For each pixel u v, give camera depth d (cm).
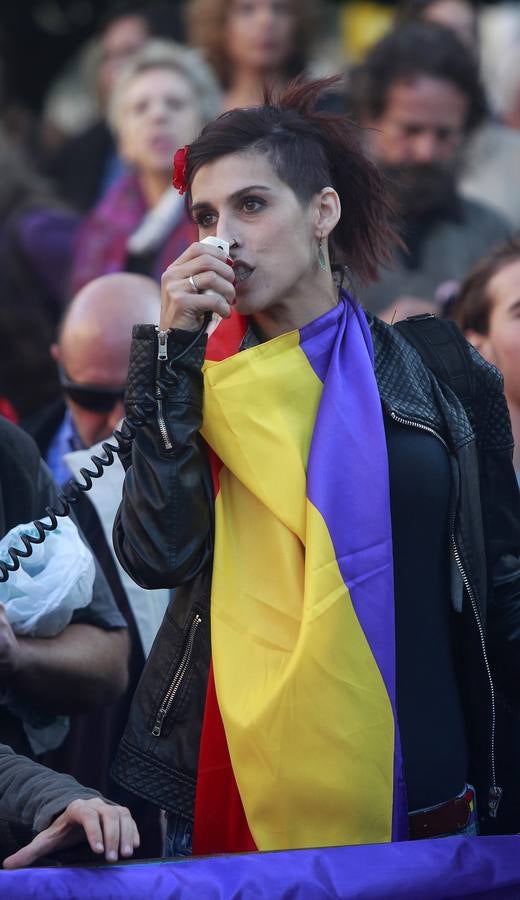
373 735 845
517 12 2481
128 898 767
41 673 983
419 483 881
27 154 2233
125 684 1054
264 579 859
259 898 782
